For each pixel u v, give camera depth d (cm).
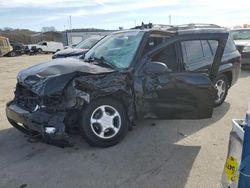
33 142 481
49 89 418
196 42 548
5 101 812
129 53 488
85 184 365
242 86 926
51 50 4475
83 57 563
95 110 444
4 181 377
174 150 454
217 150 453
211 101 493
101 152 448
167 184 361
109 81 443
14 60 2725
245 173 220
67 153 449
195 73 496
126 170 395
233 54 684
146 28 554
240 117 607
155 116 491
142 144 476
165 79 477
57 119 414
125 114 474
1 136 525
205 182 365
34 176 387
